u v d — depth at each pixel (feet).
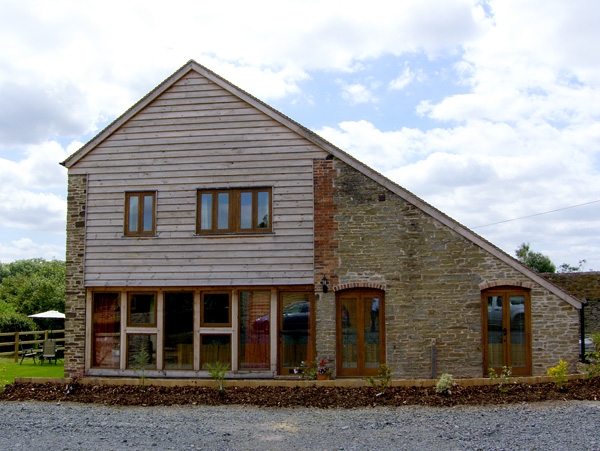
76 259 52.47
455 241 48.65
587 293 80.79
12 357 84.28
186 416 34.19
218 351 50.37
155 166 52.21
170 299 51.44
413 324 48.34
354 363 48.80
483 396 37.29
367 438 28.96
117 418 33.83
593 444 27.17
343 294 49.39
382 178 49.42
